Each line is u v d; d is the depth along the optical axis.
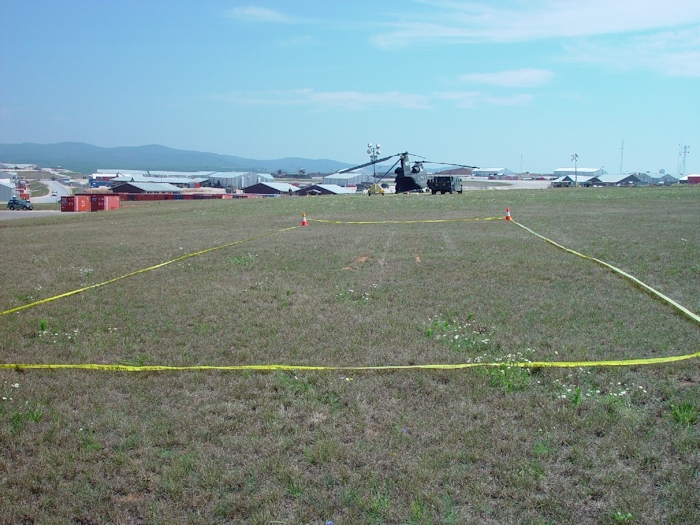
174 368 7.83
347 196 54.19
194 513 4.80
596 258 14.81
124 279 14.17
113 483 5.21
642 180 136.00
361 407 6.50
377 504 4.79
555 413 6.20
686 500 4.75
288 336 9.11
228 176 141.62
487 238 19.23
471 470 5.27
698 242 16.78
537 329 9.10
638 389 6.76
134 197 85.69
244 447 5.75
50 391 7.19
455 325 9.51
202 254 17.69
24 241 24.06
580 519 4.59
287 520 4.67
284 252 17.45
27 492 5.11
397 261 15.41
